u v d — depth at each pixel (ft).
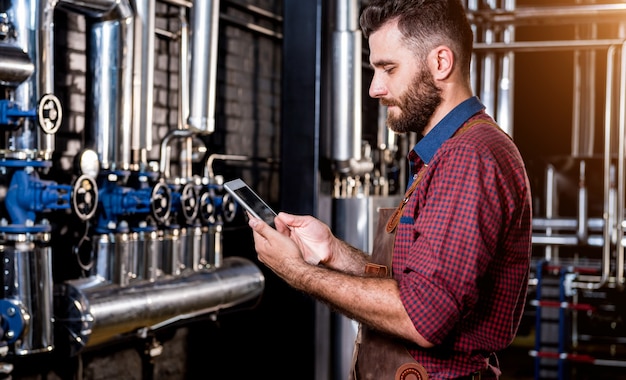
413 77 5.53
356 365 5.93
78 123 10.49
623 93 16.76
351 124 13.78
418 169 5.84
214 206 11.69
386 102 5.71
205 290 10.88
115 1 9.20
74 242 10.23
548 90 20.48
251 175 14.71
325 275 5.35
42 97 8.18
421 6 5.46
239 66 14.28
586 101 19.74
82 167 8.98
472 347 5.32
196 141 11.85
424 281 4.96
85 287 9.05
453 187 5.09
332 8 13.76
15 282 8.16
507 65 18.02
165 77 12.33
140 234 9.94
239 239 14.26
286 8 13.99
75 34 10.38
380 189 17.42
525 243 5.36
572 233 19.99
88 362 10.62
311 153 13.88
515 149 5.40
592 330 19.24
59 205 8.46
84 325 8.84
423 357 5.42
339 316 14.14
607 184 17.12
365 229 14.56
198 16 10.87
